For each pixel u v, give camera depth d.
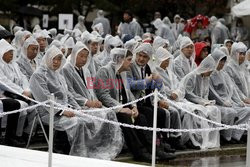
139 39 26.23
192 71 21.14
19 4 53.09
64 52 22.22
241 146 21.11
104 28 39.81
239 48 23.06
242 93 23.11
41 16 49.50
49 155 13.98
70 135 17.16
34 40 19.64
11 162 15.35
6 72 18.64
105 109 16.09
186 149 19.78
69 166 15.05
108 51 23.08
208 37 37.81
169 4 56.81
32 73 19.66
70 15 37.47
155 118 15.06
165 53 20.42
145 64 19.23
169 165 17.33
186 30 37.97
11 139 17.97
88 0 55.00
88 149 17.55
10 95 18.25
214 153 19.77
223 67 22.05
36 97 17.67
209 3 56.03
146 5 56.47
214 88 21.92
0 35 21.03
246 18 39.41
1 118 17.81
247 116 21.77
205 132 20.14
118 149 17.58
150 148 17.67
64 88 17.95
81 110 16.48
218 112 20.53
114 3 56.91
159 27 37.19
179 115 19.41
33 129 18.30
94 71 19.94
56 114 17.39
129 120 17.61
